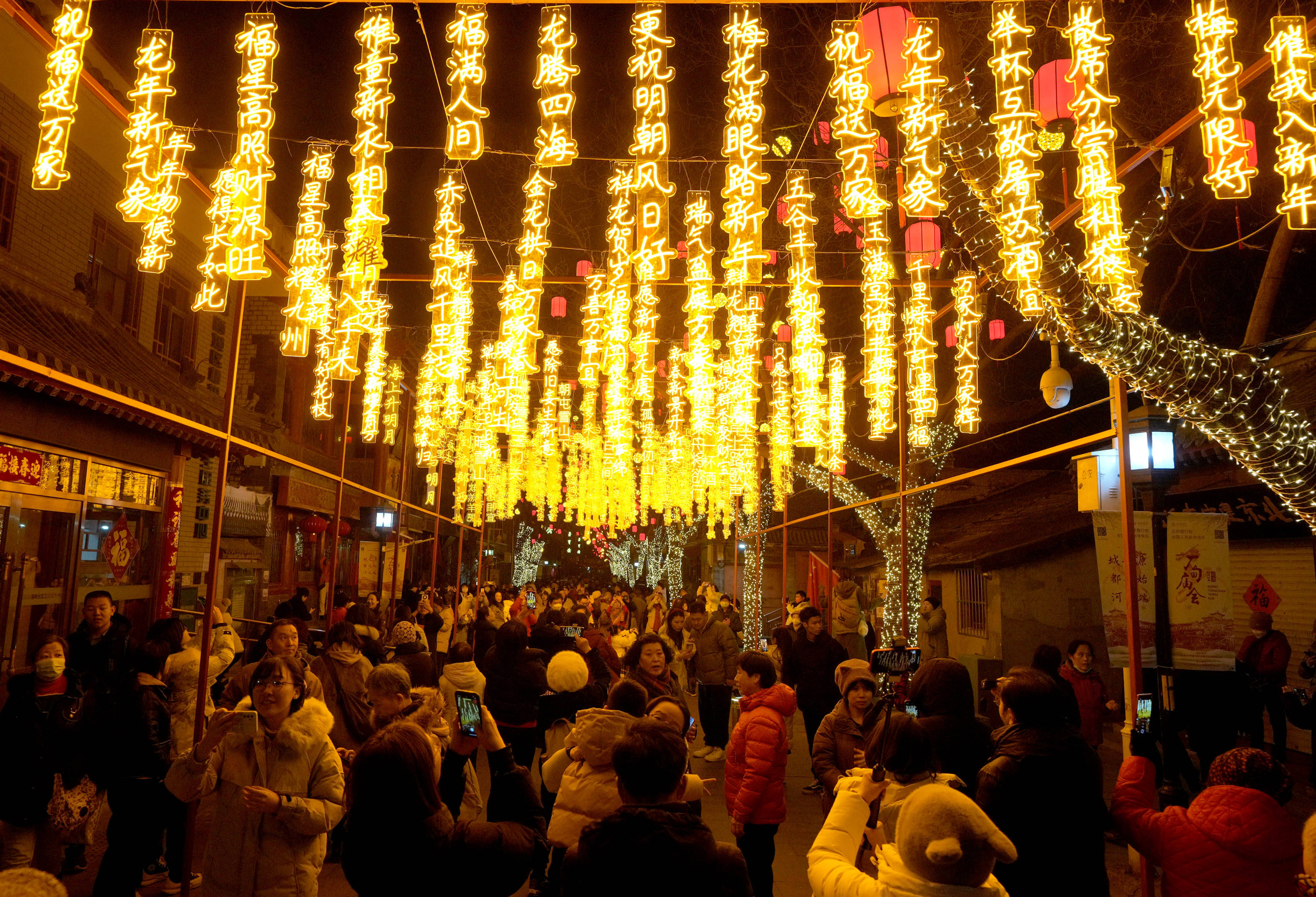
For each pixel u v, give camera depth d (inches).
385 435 644.1
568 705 232.7
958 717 158.2
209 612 243.6
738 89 212.1
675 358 605.9
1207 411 244.1
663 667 263.6
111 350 397.7
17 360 187.2
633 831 94.1
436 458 668.1
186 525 534.9
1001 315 639.8
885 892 95.2
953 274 561.0
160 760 204.1
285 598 802.8
